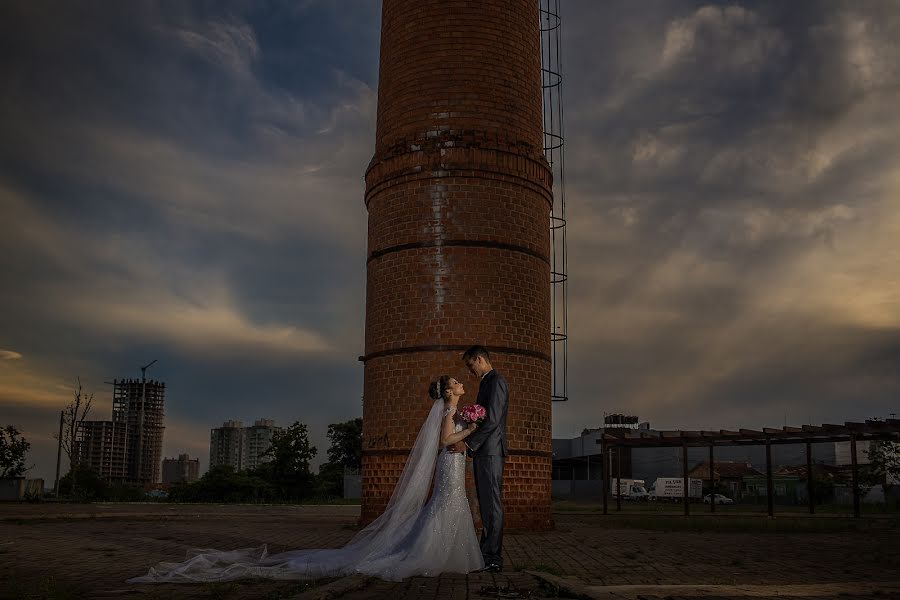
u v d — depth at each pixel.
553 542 15.39
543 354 18.98
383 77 20.28
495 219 18.61
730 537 17.36
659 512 33.56
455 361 17.92
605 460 30.83
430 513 9.48
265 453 56.75
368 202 20.28
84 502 38.59
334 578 8.89
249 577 8.98
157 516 24.58
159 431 126.56
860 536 17.94
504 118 19.16
